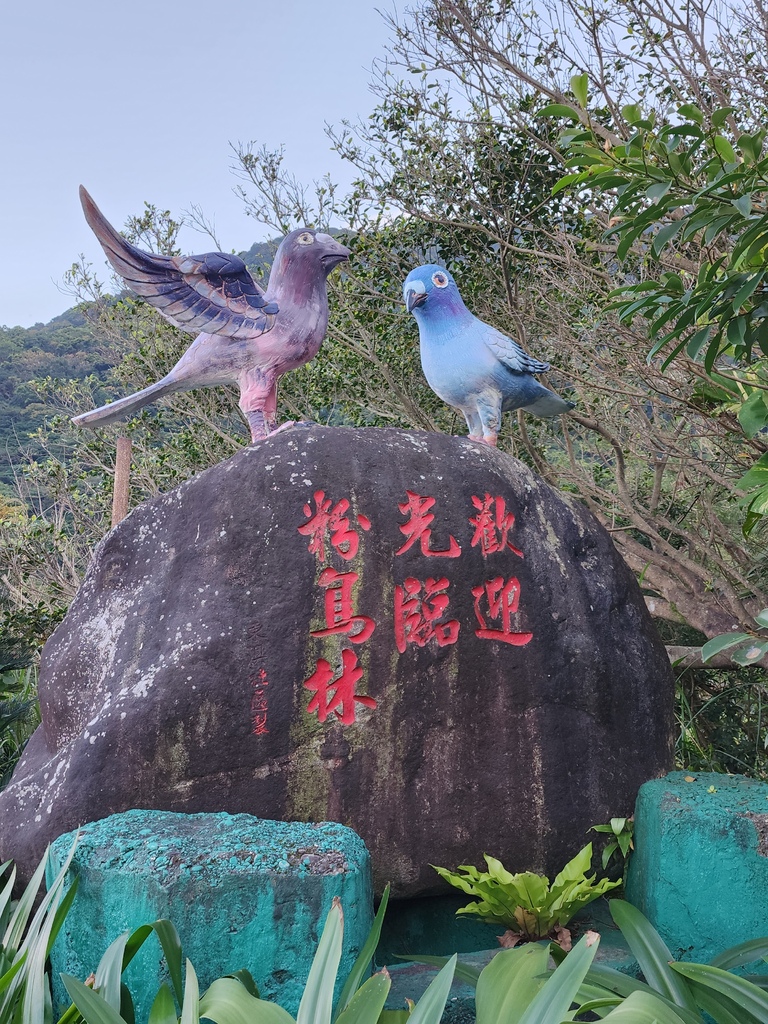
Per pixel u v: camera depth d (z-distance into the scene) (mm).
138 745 2891
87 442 7918
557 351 5883
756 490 3594
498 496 3428
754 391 3969
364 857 2572
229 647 3014
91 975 2125
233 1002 1963
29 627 5953
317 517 3172
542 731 3311
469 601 3291
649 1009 1945
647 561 5586
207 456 7699
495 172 6266
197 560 3158
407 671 3174
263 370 3547
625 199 3018
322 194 6938
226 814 2781
